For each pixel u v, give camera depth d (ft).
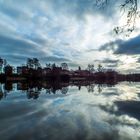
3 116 62.64
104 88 205.98
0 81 358.43
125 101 99.81
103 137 42.57
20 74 454.81
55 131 46.29
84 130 47.37
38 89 176.76
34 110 73.20
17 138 41.57
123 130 47.88
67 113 68.08
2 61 436.76
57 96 121.49
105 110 74.18
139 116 63.46
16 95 125.49
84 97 117.60
